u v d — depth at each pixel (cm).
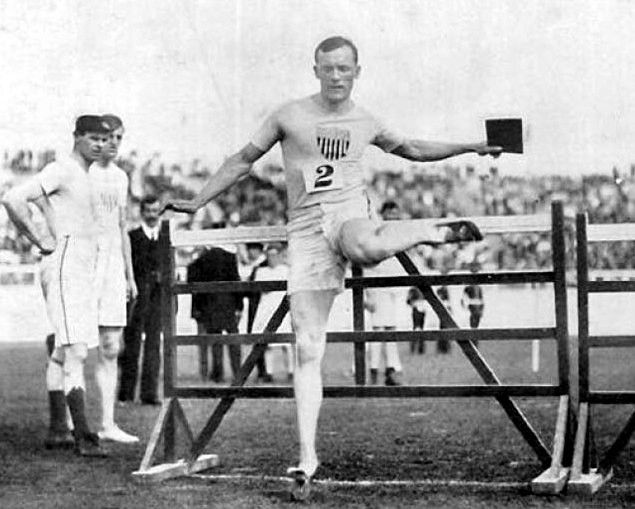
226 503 538
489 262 2069
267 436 782
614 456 587
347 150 573
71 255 709
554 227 574
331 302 580
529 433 581
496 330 584
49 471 641
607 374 1200
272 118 580
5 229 2106
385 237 539
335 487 579
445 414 905
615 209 2395
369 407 969
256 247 1406
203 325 1116
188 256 1759
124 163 2264
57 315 706
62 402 739
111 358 774
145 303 990
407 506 525
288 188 584
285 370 1375
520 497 543
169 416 632
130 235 993
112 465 663
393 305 1195
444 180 2417
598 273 1992
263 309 1303
